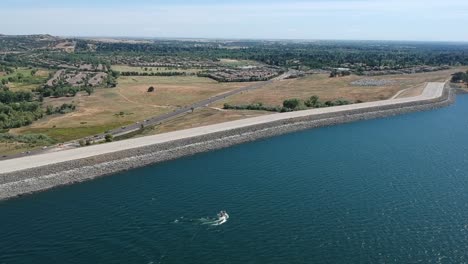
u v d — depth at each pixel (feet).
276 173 374.22
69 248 250.16
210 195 325.01
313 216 288.10
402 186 341.00
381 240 257.34
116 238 260.42
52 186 347.97
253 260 237.66
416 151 439.22
